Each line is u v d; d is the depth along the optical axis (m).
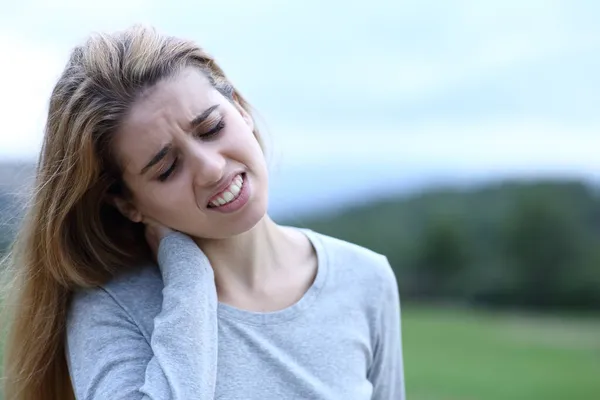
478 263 13.74
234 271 1.51
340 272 1.58
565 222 13.77
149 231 1.53
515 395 6.05
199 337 1.34
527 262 13.83
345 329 1.52
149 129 1.36
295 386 1.41
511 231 13.98
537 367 7.29
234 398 1.38
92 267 1.51
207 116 1.37
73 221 1.48
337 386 1.45
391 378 1.63
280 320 1.47
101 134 1.39
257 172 1.42
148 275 1.54
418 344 8.58
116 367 1.37
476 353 8.02
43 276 1.50
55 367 1.58
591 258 13.54
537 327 10.35
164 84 1.37
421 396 5.88
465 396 5.95
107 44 1.42
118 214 1.58
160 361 1.31
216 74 1.49
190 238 1.49
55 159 1.42
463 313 12.12
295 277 1.56
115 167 1.43
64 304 1.53
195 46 1.46
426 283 13.73
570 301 13.47
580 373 7.03
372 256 1.65
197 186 1.38
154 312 1.46
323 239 1.65
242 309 1.47
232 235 1.44
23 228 1.50
